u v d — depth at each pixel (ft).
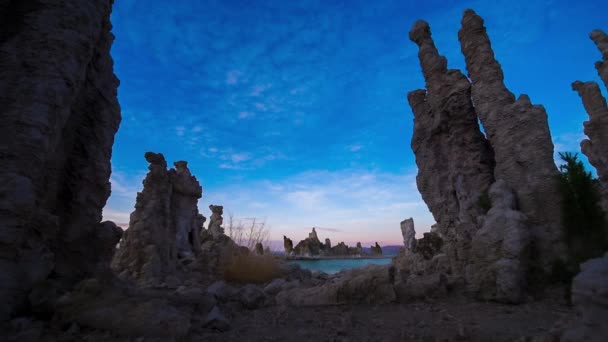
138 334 14.93
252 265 43.01
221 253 45.60
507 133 28.22
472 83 32.17
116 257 38.34
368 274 25.98
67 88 17.76
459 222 31.42
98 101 24.86
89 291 16.35
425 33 38.50
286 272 46.80
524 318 17.99
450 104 32.86
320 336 16.55
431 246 42.32
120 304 16.01
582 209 23.50
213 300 23.00
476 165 31.83
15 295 14.80
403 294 25.49
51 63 17.13
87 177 22.90
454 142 33.12
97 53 24.89
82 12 19.31
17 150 15.17
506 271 22.04
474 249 24.70
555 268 22.95
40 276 16.43
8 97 15.94
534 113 27.48
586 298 9.11
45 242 18.47
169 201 44.47
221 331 17.80
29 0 18.63
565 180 24.66
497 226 23.81
